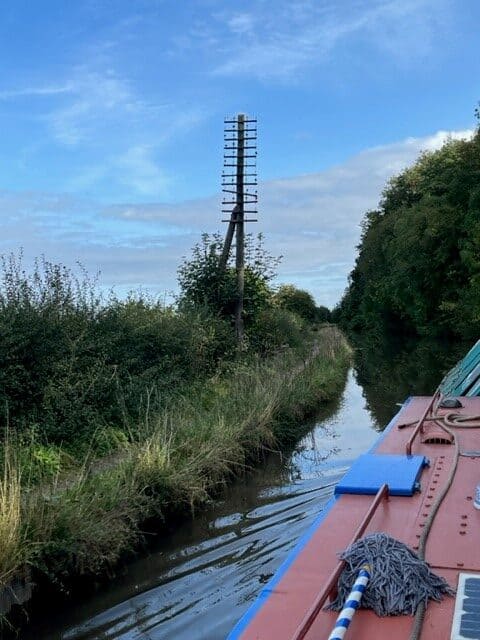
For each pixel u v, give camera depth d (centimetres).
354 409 1638
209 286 1853
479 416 613
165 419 965
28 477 808
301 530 760
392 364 2859
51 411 977
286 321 2398
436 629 258
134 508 748
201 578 648
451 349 3294
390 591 270
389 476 437
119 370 1166
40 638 553
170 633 543
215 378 1448
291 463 1094
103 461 941
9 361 955
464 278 3603
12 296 1029
